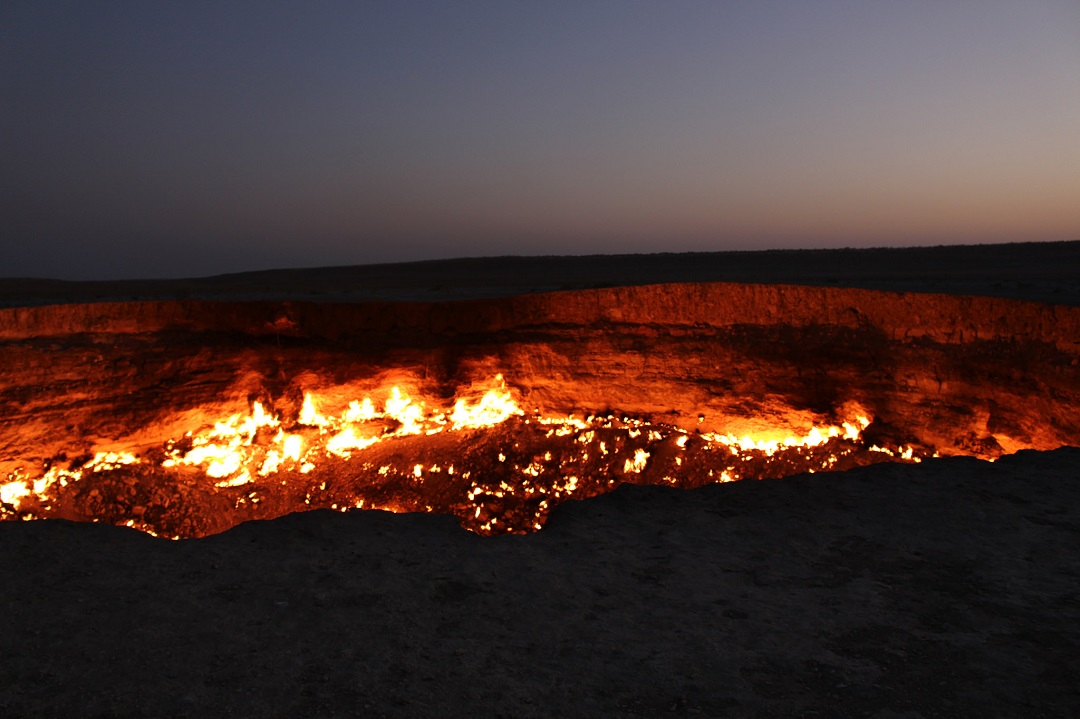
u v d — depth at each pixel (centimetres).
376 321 1961
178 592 568
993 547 630
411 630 513
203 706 425
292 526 710
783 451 1677
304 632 509
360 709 423
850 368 1700
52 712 419
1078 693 423
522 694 438
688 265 7006
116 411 1571
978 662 459
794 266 6481
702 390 1830
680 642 495
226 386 1756
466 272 7425
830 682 445
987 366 1528
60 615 531
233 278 8112
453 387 1966
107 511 1423
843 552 633
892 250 7162
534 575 604
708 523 709
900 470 839
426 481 1709
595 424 1878
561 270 7006
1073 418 1358
